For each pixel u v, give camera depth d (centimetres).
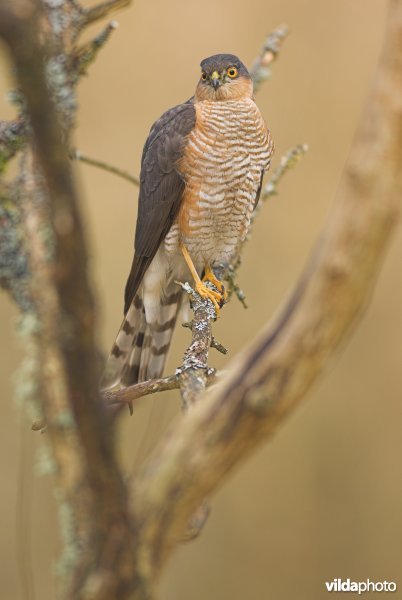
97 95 1266
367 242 234
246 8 1297
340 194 237
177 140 960
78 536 257
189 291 809
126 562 235
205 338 724
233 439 243
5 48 197
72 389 221
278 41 857
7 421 1097
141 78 1277
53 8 372
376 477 1120
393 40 235
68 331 216
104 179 1234
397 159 233
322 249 239
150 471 247
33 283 279
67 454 258
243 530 1101
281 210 1234
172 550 250
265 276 1200
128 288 960
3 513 1048
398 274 1191
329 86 1272
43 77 199
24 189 320
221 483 249
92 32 1280
